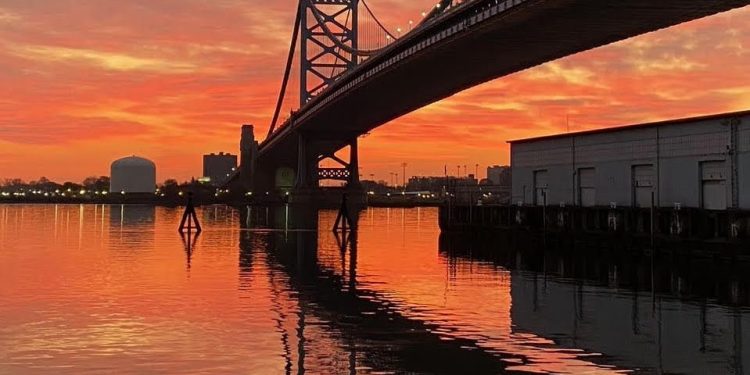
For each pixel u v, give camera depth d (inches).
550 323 813.2
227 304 922.1
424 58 3656.5
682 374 599.5
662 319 845.2
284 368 603.8
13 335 724.7
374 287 1102.4
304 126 6747.1
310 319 821.2
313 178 7298.2
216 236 2362.2
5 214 5088.6
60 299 954.1
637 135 1961.1
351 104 5369.1
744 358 652.1
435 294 1034.1
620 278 1245.1
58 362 619.2
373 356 647.1
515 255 1705.2
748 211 1507.1
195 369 598.5
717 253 1567.4
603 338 733.3
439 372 596.4
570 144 2250.2
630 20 2669.8
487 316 854.5
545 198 2271.2
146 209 7007.9
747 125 1616.6
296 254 1673.2
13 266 1364.4
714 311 903.7
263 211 5605.3
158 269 1322.6
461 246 1995.6
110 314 842.2
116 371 591.5
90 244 1963.6
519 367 614.9
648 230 1764.3
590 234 1982.0
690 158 1775.3
